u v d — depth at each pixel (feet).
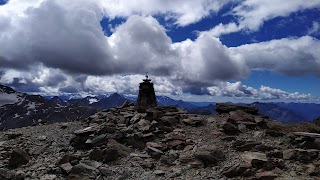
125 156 78.23
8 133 101.35
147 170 70.03
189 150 79.82
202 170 67.97
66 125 113.50
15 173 66.08
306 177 60.39
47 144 90.79
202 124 103.55
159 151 78.43
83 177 64.90
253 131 93.09
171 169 69.31
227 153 75.56
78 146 87.86
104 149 77.41
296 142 79.71
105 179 64.85
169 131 96.84
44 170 70.59
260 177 60.23
